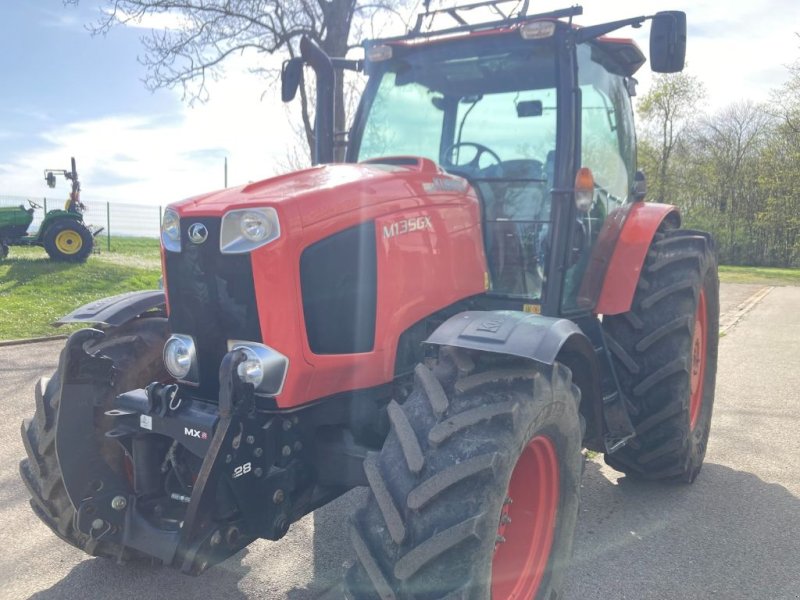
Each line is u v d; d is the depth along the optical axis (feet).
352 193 8.14
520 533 8.26
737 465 14.06
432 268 8.92
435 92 11.34
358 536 6.70
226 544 7.46
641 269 12.24
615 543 10.63
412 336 8.84
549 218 10.37
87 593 9.18
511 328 7.53
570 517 8.45
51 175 56.54
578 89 10.41
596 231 12.05
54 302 36.24
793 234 118.21
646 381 11.69
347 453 8.21
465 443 6.79
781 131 102.89
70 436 8.30
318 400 7.97
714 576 9.62
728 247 124.26
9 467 13.57
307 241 7.63
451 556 6.42
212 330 7.89
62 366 8.30
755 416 17.44
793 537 10.80
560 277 10.24
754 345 28.17
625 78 13.69
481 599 6.48
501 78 10.87
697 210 126.82
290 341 7.55
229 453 7.16
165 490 8.50
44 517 9.09
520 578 8.09
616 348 11.94
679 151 125.39
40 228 50.67
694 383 13.60
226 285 7.73
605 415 10.91
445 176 9.62
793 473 13.58
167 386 7.82
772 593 9.16
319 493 8.49
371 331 8.25
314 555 10.33
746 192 124.26
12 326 29.73
